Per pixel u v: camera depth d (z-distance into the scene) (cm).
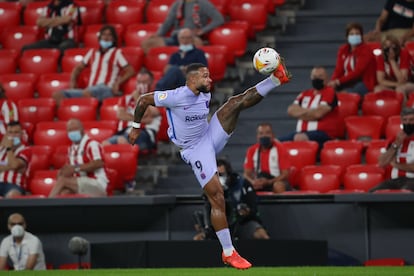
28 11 5806
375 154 4309
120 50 5019
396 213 3944
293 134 4569
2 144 4466
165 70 4712
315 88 4544
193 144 2784
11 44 5628
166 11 5575
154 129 4638
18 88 5194
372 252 3959
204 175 2758
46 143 4791
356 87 4762
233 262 2725
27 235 3956
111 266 3728
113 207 4109
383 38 4816
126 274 3138
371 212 3962
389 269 3241
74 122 4291
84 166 4256
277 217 4003
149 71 4838
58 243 4144
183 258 3659
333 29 5344
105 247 3744
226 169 3762
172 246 3669
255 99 2744
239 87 5112
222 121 2780
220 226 2733
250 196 3812
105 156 4491
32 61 5388
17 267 3931
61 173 4275
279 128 4841
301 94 4572
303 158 4378
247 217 3834
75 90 4994
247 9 5306
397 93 4609
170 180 4638
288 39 5300
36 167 4634
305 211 3988
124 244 3712
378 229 3959
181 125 2770
